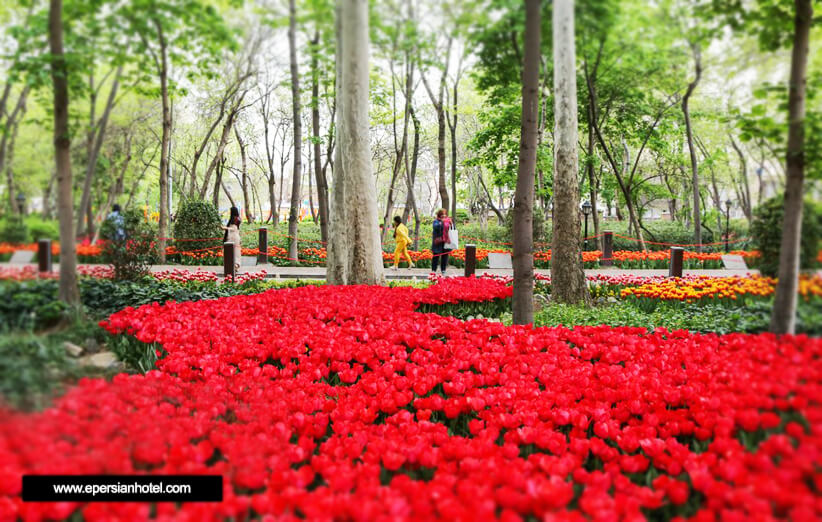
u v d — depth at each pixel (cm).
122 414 225
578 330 483
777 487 178
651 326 573
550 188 1748
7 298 219
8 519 176
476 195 3047
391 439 264
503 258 1600
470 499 187
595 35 464
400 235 1472
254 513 206
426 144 2822
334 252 851
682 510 214
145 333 430
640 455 244
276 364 439
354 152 805
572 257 761
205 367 372
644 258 1480
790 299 237
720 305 571
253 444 236
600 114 772
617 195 1933
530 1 470
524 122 504
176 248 1467
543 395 330
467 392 346
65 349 229
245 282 980
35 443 186
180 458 201
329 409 317
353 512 176
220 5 322
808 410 208
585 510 186
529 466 226
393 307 638
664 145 1198
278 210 3112
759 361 236
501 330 484
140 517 169
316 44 572
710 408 270
